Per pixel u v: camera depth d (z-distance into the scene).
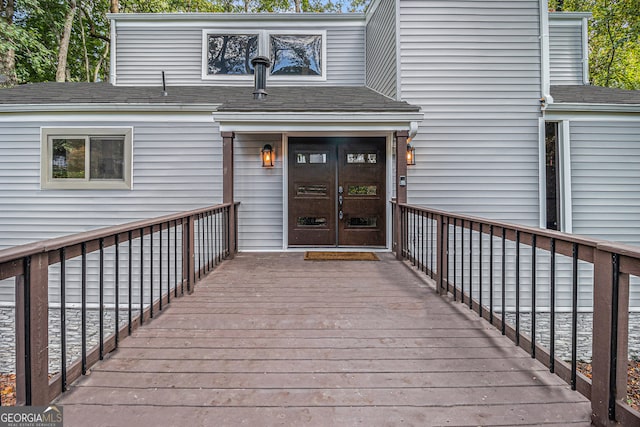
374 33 6.69
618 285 1.54
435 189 5.52
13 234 5.65
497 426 1.62
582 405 1.77
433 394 1.87
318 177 6.07
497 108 5.48
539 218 5.49
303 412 1.72
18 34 9.10
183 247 3.57
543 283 5.47
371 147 6.06
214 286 3.86
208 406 1.76
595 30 11.72
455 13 5.44
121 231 2.36
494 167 5.50
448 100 5.48
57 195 5.67
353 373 2.07
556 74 7.48
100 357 2.19
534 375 2.04
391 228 5.87
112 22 7.12
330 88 6.94
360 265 4.84
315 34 7.27
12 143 5.61
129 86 7.05
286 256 5.47
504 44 5.45
